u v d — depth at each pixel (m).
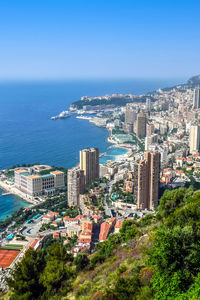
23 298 80.94
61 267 90.62
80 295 76.00
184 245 64.94
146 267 69.62
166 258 62.56
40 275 88.31
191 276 60.88
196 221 85.88
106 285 74.19
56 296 80.50
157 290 60.78
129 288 64.44
